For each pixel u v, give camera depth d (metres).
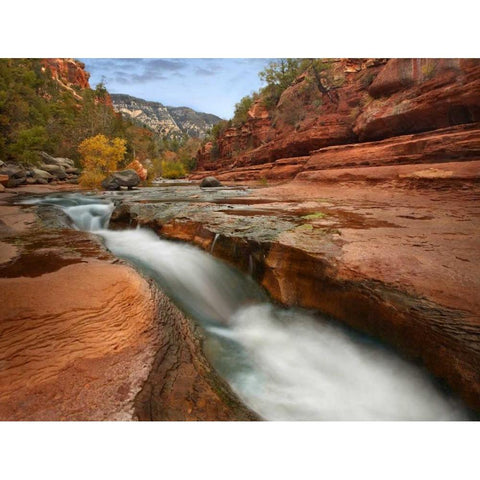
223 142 47.78
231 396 2.47
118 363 2.21
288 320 4.09
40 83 39.12
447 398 2.48
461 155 10.90
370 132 17.72
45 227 6.89
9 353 2.00
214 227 6.17
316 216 6.84
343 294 3.53
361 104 20.42
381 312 3.09
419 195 9.84
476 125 11.53
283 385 2.99
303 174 17.47
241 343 3.63
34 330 2.22
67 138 36.19
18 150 23.16
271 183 22.50
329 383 3.06
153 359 2.36
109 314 2.57
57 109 46.44
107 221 9.88
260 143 39.28
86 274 3.16
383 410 2.75
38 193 16.84
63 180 26.81
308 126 24.34
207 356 3.12
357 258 3.84
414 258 3.78
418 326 2.74
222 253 5.58
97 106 43.84
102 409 1.85
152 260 5.67
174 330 3.00
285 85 37.31
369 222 6.08
